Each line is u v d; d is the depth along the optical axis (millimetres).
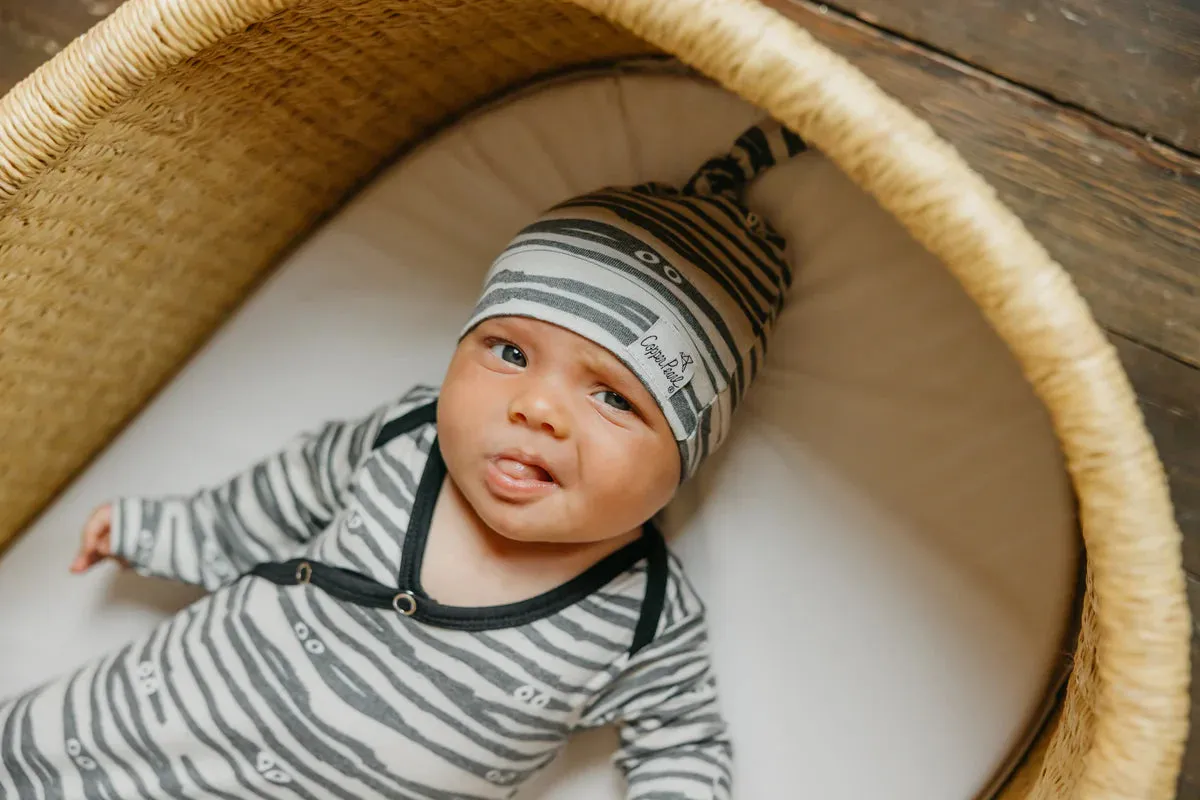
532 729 833
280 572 861
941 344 857
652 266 776
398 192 1000
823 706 875
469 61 916
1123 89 930
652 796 833
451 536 841
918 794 836
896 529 869
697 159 911
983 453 842
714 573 919
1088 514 547
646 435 765
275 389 1016
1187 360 938
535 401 746
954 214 525
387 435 889
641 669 853
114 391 1002
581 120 942
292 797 840
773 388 909
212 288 1023
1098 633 573
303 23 781
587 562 842
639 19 548
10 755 848
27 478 964
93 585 989
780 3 981
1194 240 930
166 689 838
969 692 834
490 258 982
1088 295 956
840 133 532
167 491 1004
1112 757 549
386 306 1005
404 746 818
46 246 820
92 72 702
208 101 827
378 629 825
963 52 951
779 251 873
